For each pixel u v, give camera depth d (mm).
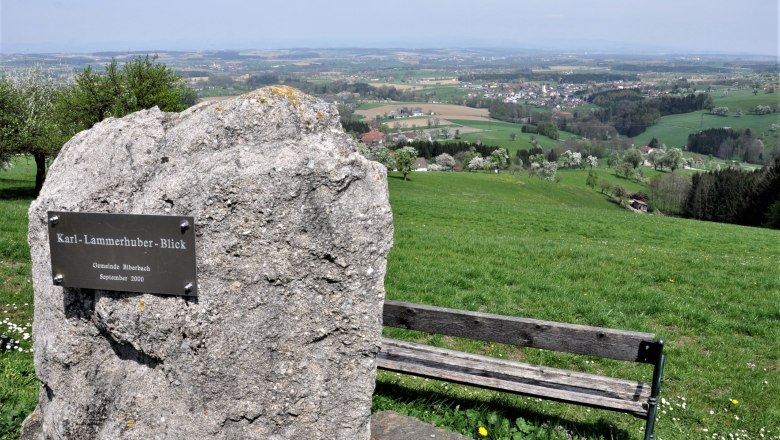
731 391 8133
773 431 7059
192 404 4371
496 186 78062
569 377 5957
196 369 4316
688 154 158000
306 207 4070
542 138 181500
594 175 100812
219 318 4242
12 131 33062
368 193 4184
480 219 30203
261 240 4125
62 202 4438
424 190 67812
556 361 8945
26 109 34938
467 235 20578
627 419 6855
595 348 5801
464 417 6246
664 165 136125
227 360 4270
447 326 6363
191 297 4297
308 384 4297
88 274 4441
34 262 4660
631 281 13836
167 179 4250
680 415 7297
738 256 20516
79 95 33656
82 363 4598
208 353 4281
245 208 4090
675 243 25594
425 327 6426
